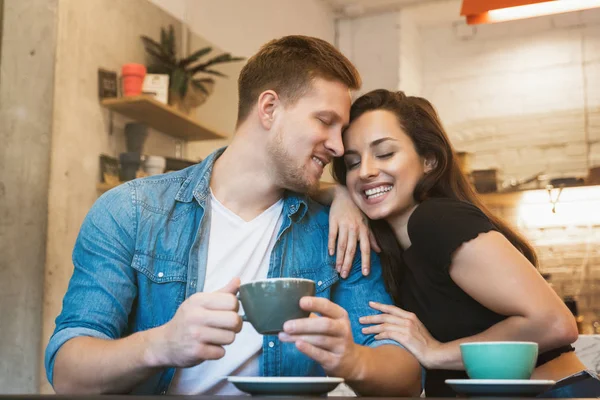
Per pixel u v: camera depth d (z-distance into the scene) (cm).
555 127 483
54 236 231
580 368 144
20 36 241
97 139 252
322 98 143
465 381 88
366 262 149
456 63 512
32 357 223
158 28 290
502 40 504
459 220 135
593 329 449
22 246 230
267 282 93
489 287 130
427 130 160
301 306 95
